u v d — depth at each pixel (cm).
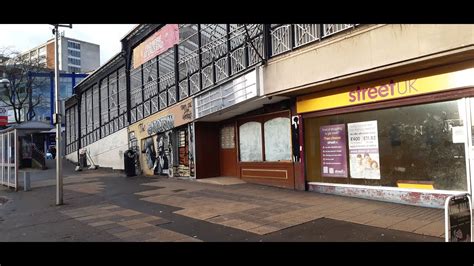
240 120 1436
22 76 3853
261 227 743
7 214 995
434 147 859
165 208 973
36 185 1628
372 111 980
